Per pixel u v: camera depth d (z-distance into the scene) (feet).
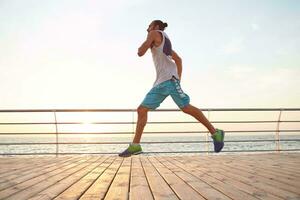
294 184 9.77
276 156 21.65
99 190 8.91
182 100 12.11
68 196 8.04
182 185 9.67
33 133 21.76
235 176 11.76
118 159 20.51
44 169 14.58
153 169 14.43
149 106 11.91
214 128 12.48
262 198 7.56
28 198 7.82
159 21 12.59
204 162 17.92
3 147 377.09
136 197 7.81
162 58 11.98
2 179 11.29
